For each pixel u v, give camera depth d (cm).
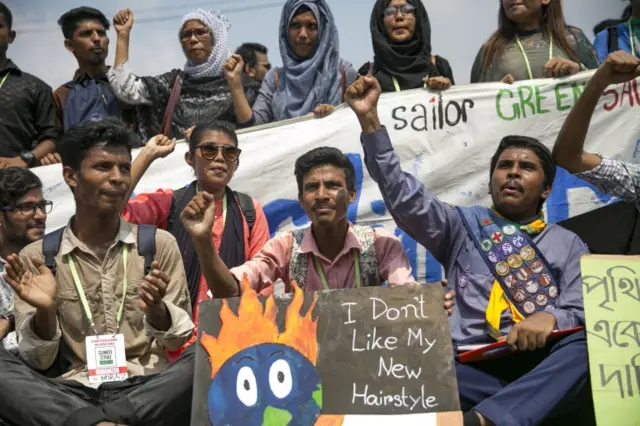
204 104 779
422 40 771
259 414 516
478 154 731
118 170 582
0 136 779
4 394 533
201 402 518
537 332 557
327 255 620
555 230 614
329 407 517
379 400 517
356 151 741
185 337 559
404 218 607
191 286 659
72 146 582
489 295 595
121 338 562
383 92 752
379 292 539
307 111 775
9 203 668
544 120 732
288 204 738
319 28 783
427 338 529
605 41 794
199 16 789
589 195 717
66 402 530
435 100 739
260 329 531
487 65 770
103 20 814
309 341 529
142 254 586
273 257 616
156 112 783
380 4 779
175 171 748
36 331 556
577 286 593
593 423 592
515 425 534
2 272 648
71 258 580
